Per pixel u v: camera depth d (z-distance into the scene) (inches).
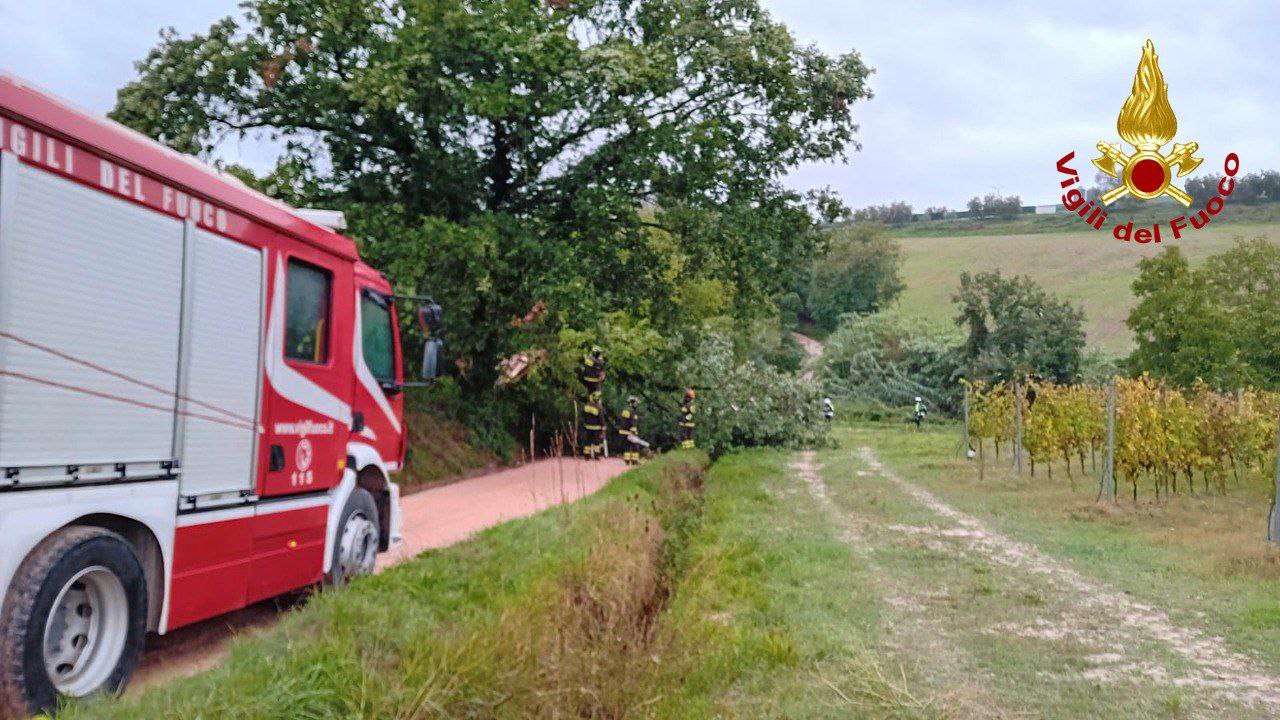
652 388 1205.7
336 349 329.7
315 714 173.5
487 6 823.1
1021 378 2226.9
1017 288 2345.0
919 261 5108.3
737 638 300.4
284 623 228.5
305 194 851.4
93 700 189.8
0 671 188.5
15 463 192.2
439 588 280.2
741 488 788.6
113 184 218.1
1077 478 882.8
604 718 237.1
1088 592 393.4
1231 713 244.8
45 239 198.2
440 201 882.1
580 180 922.7
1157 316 1804.9
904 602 373.4
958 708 243.4
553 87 857.5
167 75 816.3
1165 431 674.8
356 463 349.1
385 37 832.3
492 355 958.4
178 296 241.9
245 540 273.4
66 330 204.7
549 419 1107.3
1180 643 314.7
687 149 914.1
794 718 237.9
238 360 269.4
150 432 232.1
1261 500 697.0
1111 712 243.9
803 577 418.0
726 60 943.7
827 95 987.9
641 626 319.3
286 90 840.9
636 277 999.0
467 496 675.4
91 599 214.7
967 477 900.0
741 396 1261.1
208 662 265.4
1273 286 2047.2
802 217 1019.3
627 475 669.9
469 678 204.4
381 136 866.8
